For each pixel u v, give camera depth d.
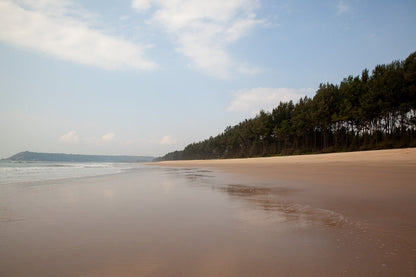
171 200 7.81
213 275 2.80
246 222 5.05
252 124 84.00
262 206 6.61
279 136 72.12
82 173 25.39
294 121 64.31
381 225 4.48
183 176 18.91
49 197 8.63
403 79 40.22
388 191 7.80
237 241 3.93
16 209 6.62
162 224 5.02
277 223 4.91
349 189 8.57
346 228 4.40
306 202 6.86
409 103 39.06
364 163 21.22
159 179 16.17
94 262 3.24
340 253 3.33
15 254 3.55
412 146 37.94
